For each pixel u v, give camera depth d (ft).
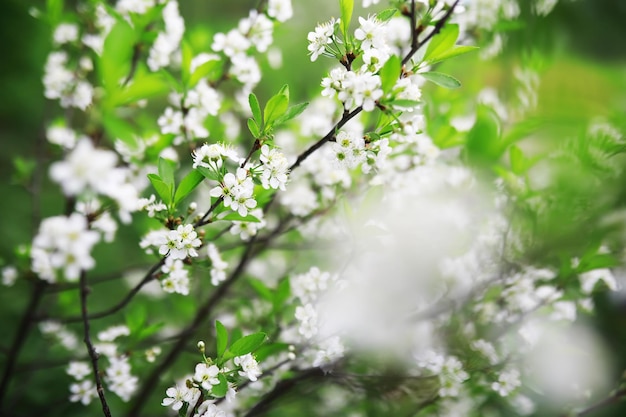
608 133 4.54
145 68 4.59
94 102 4.34
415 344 4.74
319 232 5.10
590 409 4.62
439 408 4.82
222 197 4.01
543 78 5.06
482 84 5.51
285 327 4.64
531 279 4.72
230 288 5.20
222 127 4.89
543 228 4.66
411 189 4.73
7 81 8.21
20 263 4.67
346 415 5.09
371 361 4.70
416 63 4.08
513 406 4.86
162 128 4.52
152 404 5.19
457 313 4.76
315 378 4.74
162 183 4.00
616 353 5.18
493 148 4.77
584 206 4.57
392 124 4.05
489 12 4.83
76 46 4.75
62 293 5.08
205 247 4.36
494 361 4.56
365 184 4.82
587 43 5.19
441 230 4.85
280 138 5.08
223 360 4.01
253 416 4.60
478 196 4.91
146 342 4.83
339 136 4.03
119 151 4.54
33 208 4.90
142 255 5.82
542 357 4.64
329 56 4.04
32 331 5.40
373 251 4.45
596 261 4.52
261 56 5.01
